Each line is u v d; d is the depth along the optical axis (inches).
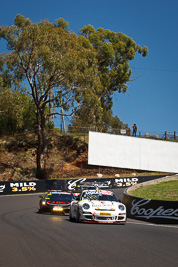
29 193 1342.3
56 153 1893.5
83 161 1835.6
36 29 1359.5
